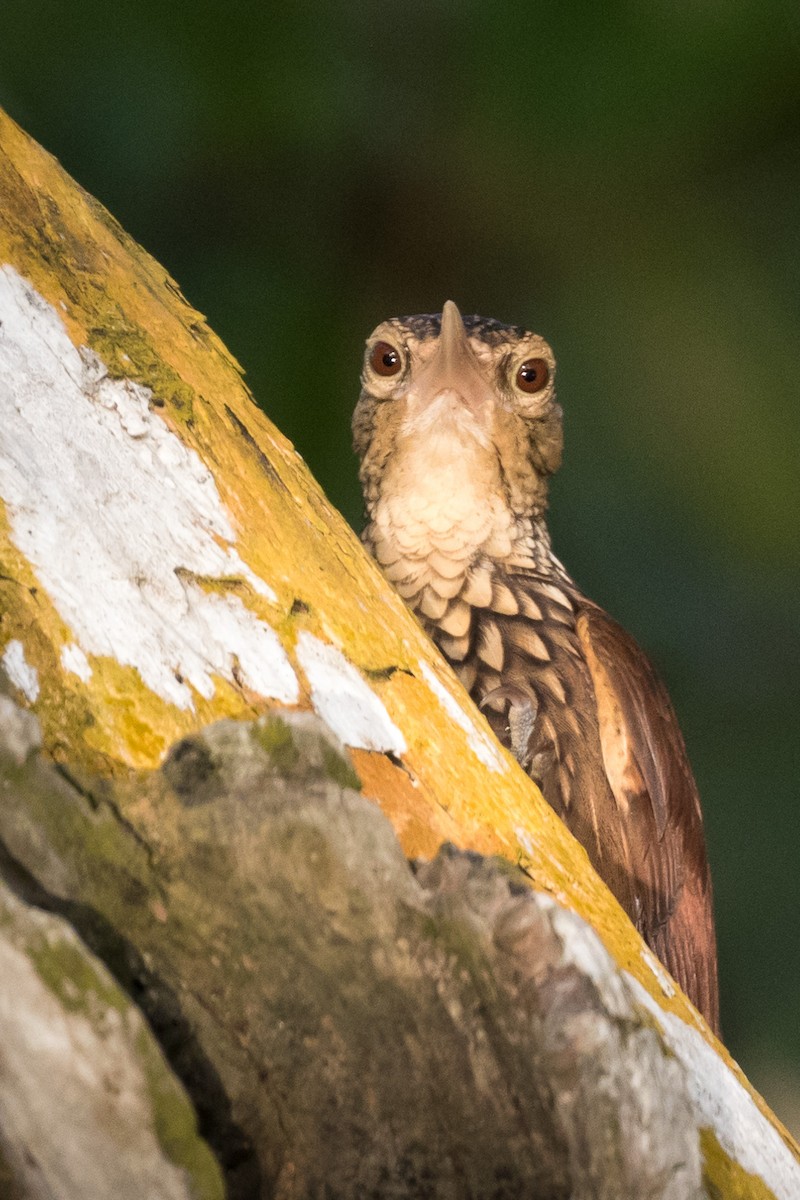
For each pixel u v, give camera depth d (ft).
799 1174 16.53
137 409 16.61
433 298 41.34
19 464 15.02
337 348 40.73
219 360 18.34
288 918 13.25
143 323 17.44
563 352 42.50
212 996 13.05
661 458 43.19
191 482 16.49
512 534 29.48
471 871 13.67
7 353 15.87
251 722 13.70
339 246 40.78
